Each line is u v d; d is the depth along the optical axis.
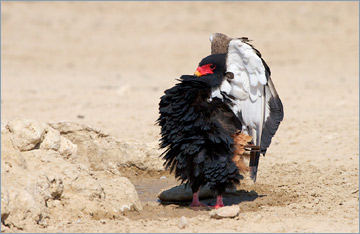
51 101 23.59
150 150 14.27
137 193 12.29
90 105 22.78
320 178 13.09
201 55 38.00
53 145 11.30
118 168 14.27
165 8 47.81
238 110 11.07
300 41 41.47
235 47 10.59
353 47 40.16
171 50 38.94
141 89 27.47
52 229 9.41
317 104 22.92
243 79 10.90
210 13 46.75
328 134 17.38
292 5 49.03
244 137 10.98
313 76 32.09
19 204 9.41
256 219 10.01
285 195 12.06
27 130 10.88
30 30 41.19
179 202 12.04
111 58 36.88
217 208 10.70
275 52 38.94
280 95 25.55
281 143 16.53
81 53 37.72
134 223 9.86
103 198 10.66
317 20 45.94
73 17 44.62
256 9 47.97
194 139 10.75
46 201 10.05
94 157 14.16
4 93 25.38
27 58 35.56
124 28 43.41
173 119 10.90
